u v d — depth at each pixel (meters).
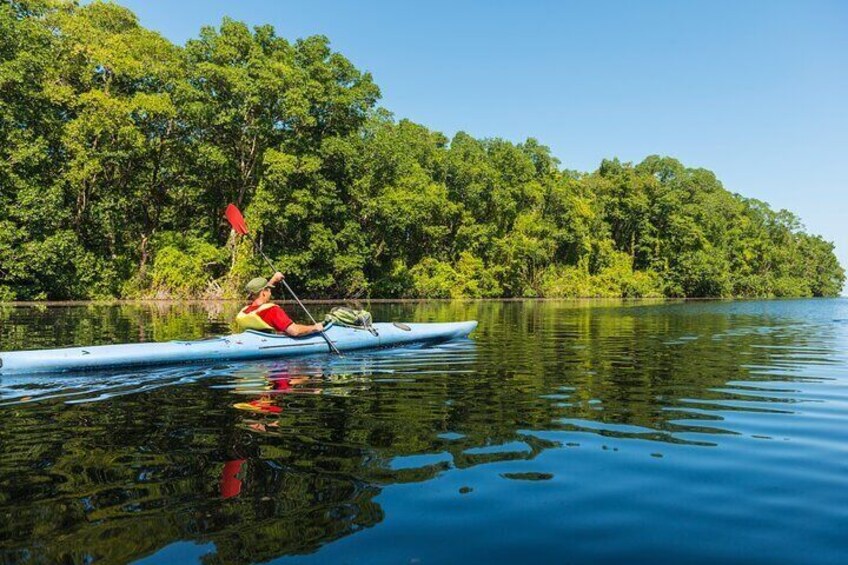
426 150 41.41
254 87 26.53
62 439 3.18
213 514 2.14
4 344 7.56
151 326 10.71
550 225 48.41
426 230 37.53
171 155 27.56
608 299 44.88
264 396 4.42
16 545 1.89
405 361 6.52
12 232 20.19
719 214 66.81
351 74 31.50
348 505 2.23
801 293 75.25
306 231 28.92
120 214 25.59
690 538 1.97
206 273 26.41
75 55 23.72
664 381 5.18
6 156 20.80
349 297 32.25
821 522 2.11
